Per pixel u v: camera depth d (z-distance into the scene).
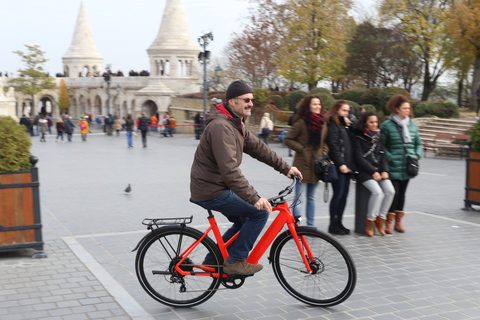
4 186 5.98
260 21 35.91
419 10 36.19
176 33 61.66
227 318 4.44
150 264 4.68
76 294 4.97
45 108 89.19
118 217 8.71
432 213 9.16
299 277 4.69
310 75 33.25
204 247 4.55
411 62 38.84
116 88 63.31
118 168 16.27
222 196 4.26
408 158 7.38
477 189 9.23
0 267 5.81
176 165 17.25
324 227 7.88
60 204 9.95
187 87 61.34
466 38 32.56
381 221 7.37
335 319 4.42
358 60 39.12
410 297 4.96
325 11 31.64
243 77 38.75
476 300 4.89
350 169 7.14
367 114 7.11
